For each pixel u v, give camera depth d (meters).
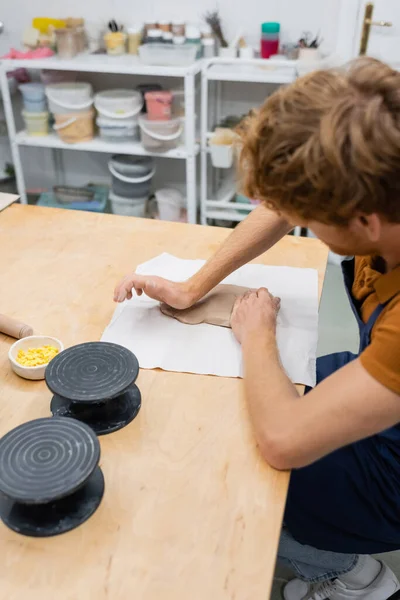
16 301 1.15
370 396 0.71
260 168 0.71
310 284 1.23
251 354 0.94
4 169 3.17
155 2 2.78
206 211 2.86
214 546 0.70
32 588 0.65
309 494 1.01
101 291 1.19
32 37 2.72
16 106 3.12
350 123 0.63
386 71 0.68
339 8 2.59
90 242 1.39
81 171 3.27
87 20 2.88
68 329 1.07
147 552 0.69
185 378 0.96
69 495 0.71
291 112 0.67
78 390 0.82
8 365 0.99
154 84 2.83
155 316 1.12
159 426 0.87
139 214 2.94
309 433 0.75
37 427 0.76
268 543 0.70
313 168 0.65
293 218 0.75
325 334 2.35
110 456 0.82
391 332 0.71
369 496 0.99
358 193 0.65
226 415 0.89
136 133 2.76
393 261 0.84
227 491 0.77
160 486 0.77
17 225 1.47
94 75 2.97
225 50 2.63
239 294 1.17
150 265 1.28
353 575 1.25
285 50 2.67
